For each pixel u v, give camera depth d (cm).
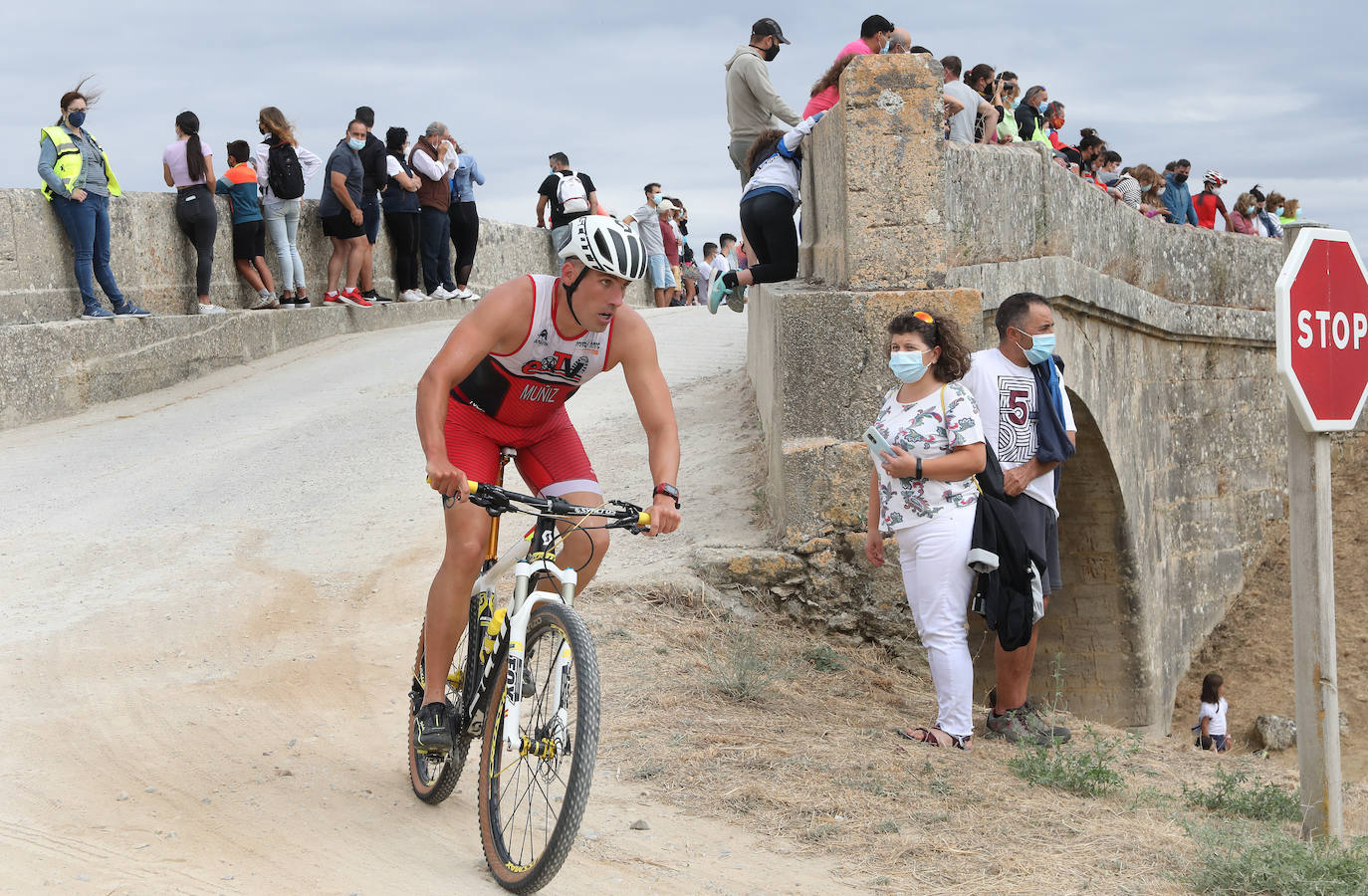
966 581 543
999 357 586
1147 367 1178
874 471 580
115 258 1269
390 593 685
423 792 421
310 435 1037
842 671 651
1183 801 507
